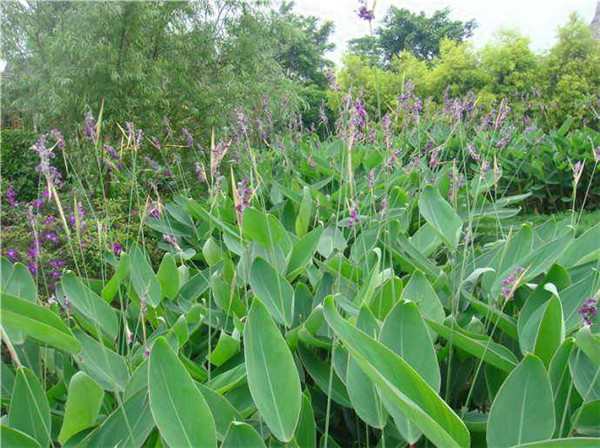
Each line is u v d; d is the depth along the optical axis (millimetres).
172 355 1193
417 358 1382
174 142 5469
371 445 1694
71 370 1771
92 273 3355
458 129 5293
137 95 5129
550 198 5582
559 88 8578
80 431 1411
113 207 4039
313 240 2297
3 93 5992
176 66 5363
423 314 1788
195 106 5508
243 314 2090
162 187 5348
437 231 2355
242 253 2365
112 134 5270
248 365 1276
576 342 1363
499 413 1220
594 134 5852
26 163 5590
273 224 2117
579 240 2252
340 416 1791
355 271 2289
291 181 4141
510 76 9008
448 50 9883
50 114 5250
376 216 2971
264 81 6105
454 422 1050
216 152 1934
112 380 1546
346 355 1651
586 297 1793
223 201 3531
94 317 1979
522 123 7023
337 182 4363
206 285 2426
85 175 4777
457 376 1773
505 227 3564
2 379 1725
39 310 1482
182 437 1148
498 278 2014
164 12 5156
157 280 2207
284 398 1265
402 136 5078
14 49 5754
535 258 2039
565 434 1425
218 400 1394
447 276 2221
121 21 4816
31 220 2109
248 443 1164
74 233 3455
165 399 1175
